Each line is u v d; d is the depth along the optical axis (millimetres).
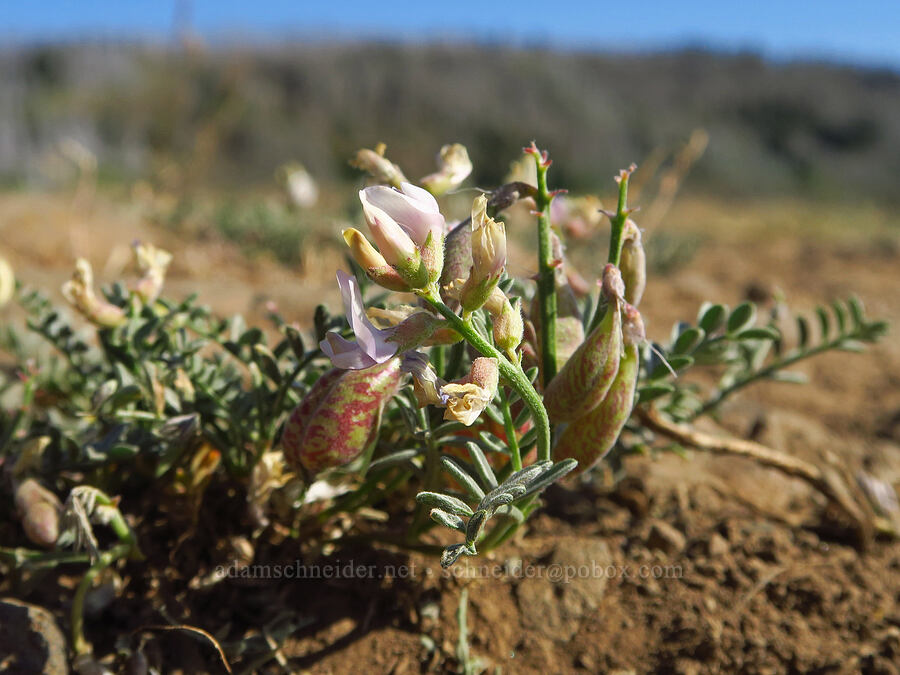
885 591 121
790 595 118
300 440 90
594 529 132
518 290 118
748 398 212
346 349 78
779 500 149
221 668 103
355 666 105
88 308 113
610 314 83
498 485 93
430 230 76
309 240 386
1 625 97
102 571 104
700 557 125
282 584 112
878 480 144
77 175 882
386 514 124
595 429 91
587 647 109
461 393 74
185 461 114
